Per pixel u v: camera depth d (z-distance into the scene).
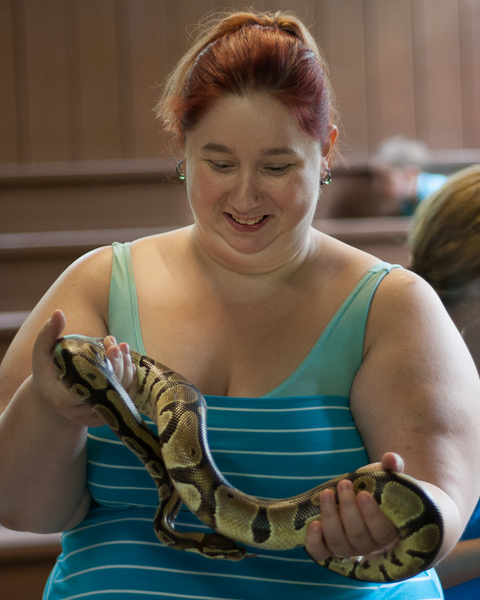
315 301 1.55
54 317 1.24
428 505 1.14
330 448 1.45
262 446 1.44
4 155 5.64
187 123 1.42
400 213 5.43
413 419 1.38
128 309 1.58
